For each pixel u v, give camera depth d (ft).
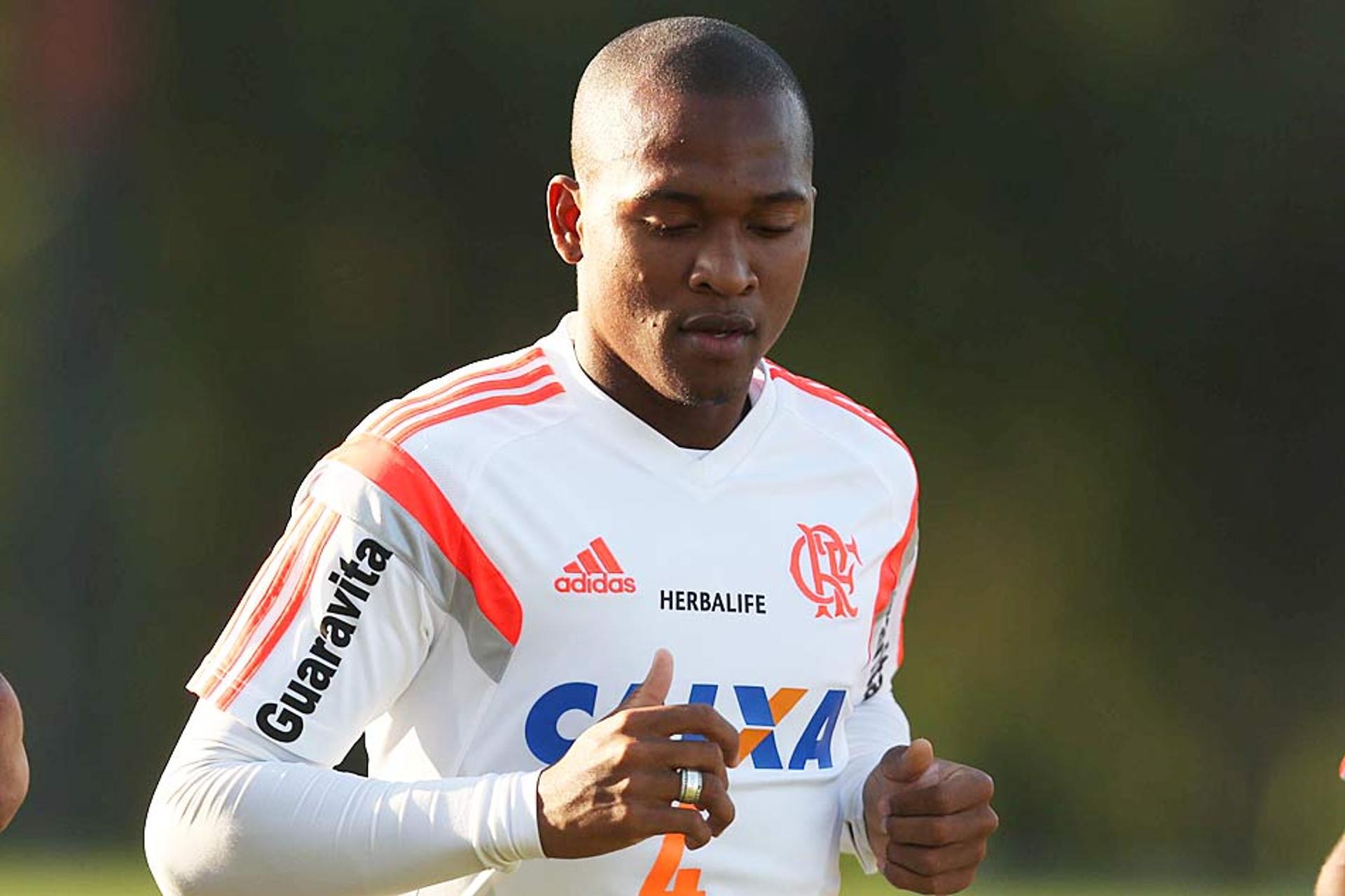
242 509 203.21
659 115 36.78
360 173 206.59
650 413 39.32
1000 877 158.20
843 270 208.13
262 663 37.24
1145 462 205.16
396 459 37.68
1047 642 202.90
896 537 42.47
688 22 38.50
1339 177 202.39
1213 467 204.54
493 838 35.45
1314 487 203.51
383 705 37.93
